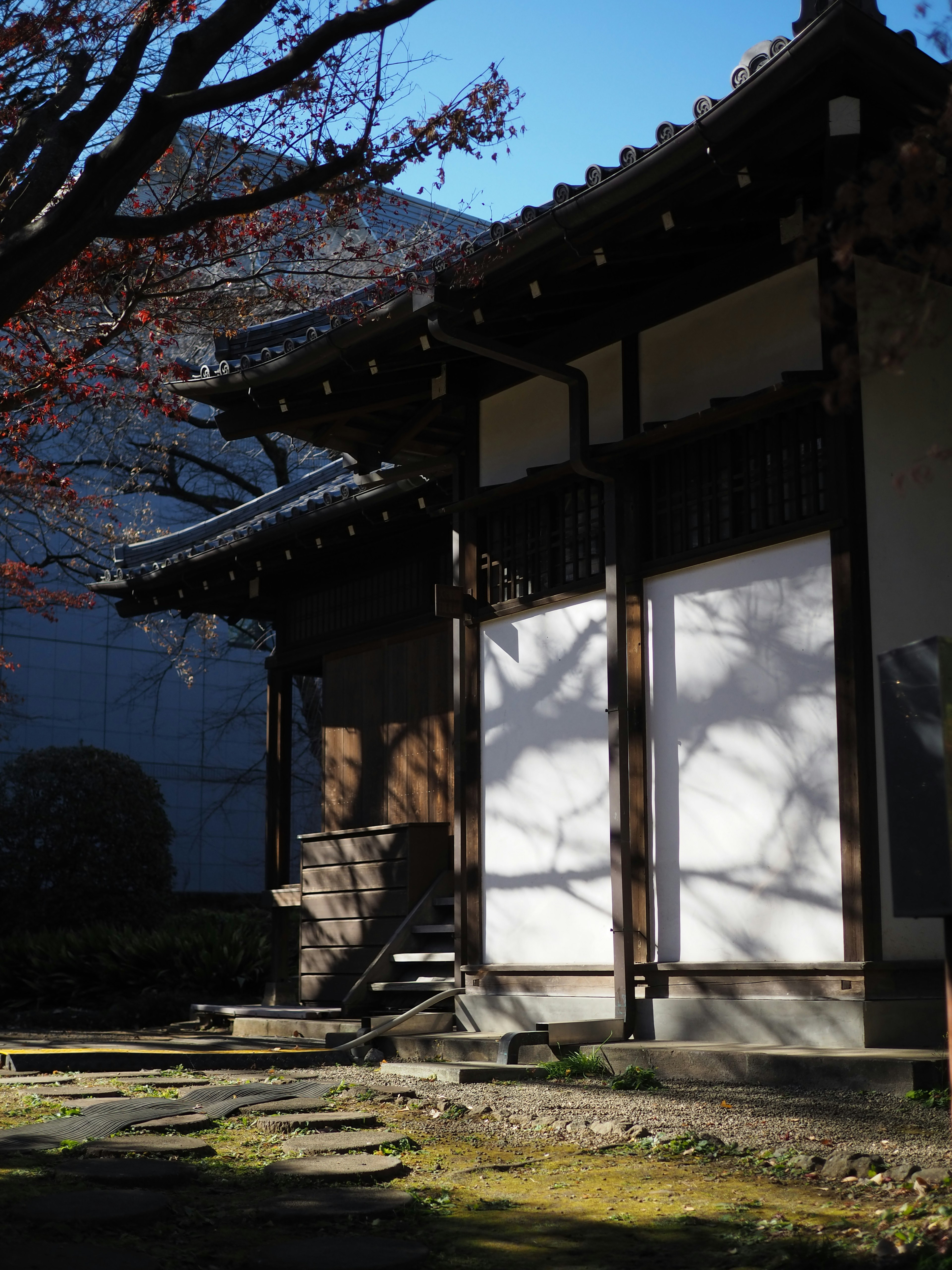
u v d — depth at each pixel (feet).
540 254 22.82
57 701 71.31
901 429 21.91
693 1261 10.64
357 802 37.68
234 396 29.48
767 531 22.41
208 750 76.74
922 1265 9.62
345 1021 29.55
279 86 16.15
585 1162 14.80
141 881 53.52
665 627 24.21
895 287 12.90
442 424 30.76
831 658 21.31
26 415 38.99
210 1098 19.36
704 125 18.85
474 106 21.42
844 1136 15.38
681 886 23.30
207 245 29.04
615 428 25.77
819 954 20.88
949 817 11.44
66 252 16.39
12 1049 25.40
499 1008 26.35
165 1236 11.66
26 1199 12.69
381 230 34.94
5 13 23.99
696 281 24.35
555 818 26.22
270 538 36.81
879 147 19.42
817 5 18.04
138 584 41.86
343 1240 11.33
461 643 28.76
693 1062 20.44
